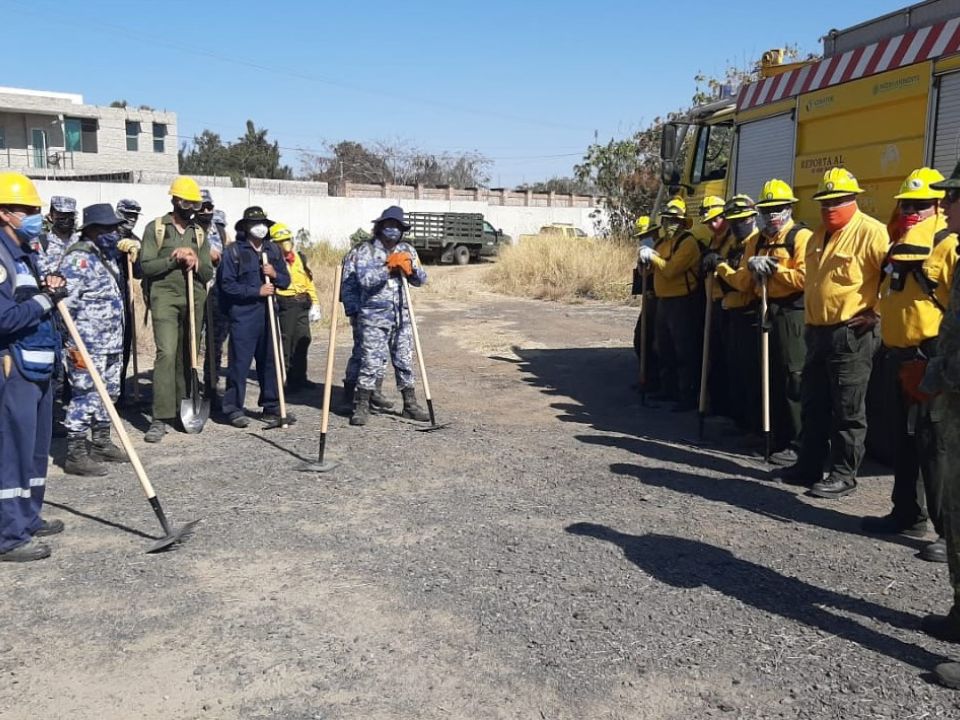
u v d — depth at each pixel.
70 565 4.41
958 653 3.50
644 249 7.97
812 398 5.59
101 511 5.22
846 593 4.07
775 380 6.33
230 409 7.46
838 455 5.50
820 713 3.09
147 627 3.74
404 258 7.25
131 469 6.09
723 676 3.33
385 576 4.25
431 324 15.20
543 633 3.67
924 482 4.55
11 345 4.39
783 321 6.14
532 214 46.22
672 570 4.31
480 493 5.55
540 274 21.20
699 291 7.96
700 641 3.59
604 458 6.41
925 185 4.59
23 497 4.51
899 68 6.27
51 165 41.66
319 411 8.08
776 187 6.03
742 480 5.87
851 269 5.18
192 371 7.21
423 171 66.12
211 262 7.35
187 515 5.14
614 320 15.70
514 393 9.09
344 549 4.59
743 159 8.35
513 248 23.28
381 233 7.31
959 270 3.54
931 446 4.37
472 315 16.64
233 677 3.33
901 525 4.81
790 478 5.79
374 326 7.37
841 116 6.93
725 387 7.88
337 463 6.22
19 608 3.93
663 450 6.67
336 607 3.92
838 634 3.66
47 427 4.68
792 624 3.75
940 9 6.05
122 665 3.42
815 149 7.25
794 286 5.98
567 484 5.75
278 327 7.93
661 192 10.06
